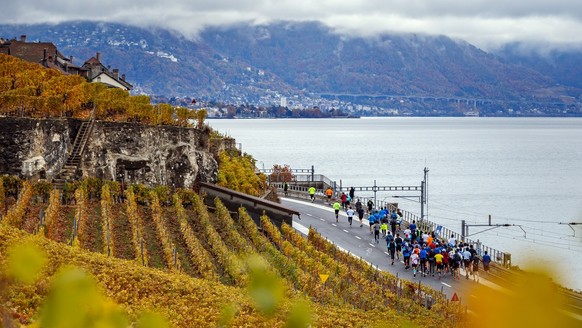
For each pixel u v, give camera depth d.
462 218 111.50
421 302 40.72
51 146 47.75
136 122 55.47
